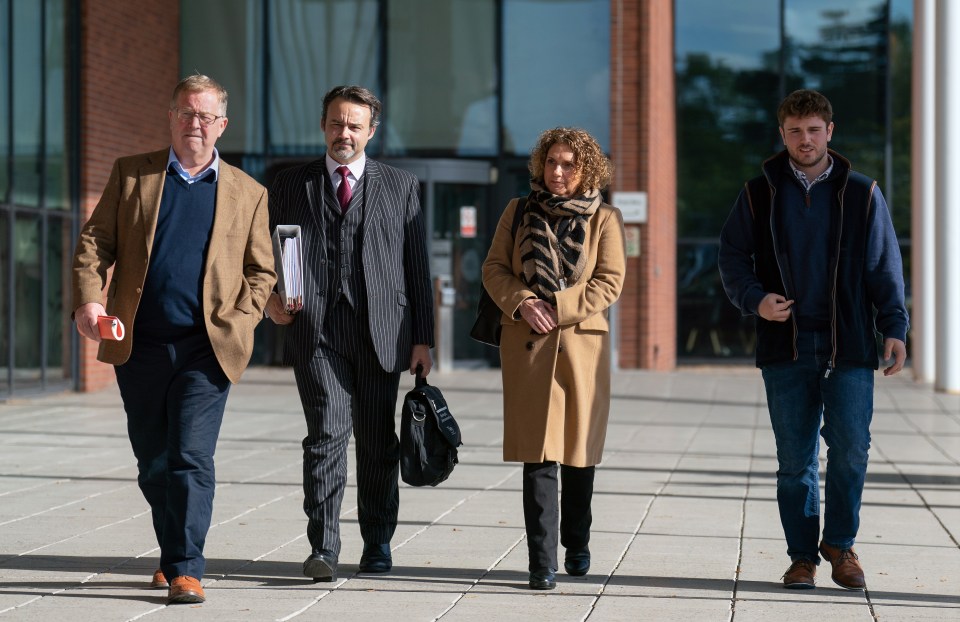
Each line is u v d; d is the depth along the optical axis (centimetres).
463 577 746
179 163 695
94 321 655
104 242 684
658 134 2456
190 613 648
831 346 700
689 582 738
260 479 1127
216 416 684
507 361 738
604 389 748
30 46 1862
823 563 798
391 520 762
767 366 719
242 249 695
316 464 721
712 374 2377
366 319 734
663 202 2544
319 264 734
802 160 703
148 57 2236
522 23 2398
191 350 680
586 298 726
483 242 2389
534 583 711
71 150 1984
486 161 2402
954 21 2042
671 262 2712
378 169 760
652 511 983
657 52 2447
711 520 945
